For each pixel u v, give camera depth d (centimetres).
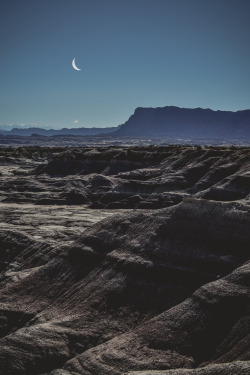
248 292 2925
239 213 3641
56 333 3133
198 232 3716
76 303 3572
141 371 2470
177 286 3391
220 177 8531
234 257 3409
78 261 4088
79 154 14075
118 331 3177
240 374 2191
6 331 3512
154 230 3941
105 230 4278
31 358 2900
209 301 2973
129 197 8975
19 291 3944
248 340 2620
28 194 10519
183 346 2781
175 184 9088
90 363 2745
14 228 6575
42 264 4659
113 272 3734
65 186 11019
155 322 3012
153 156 12344
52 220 7394
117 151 13600
